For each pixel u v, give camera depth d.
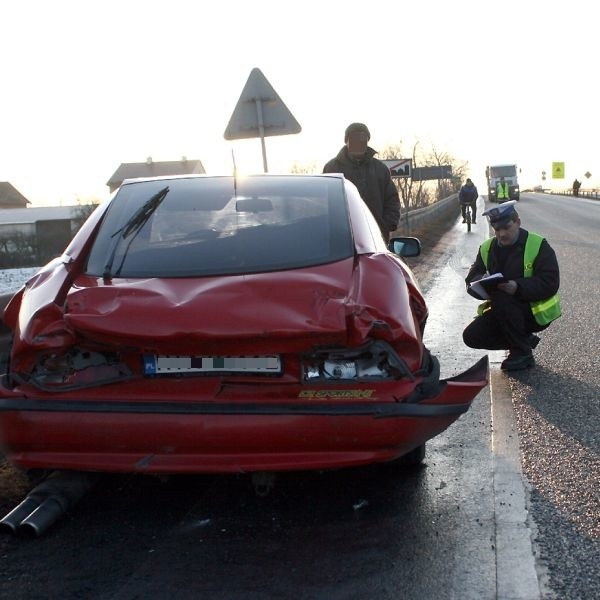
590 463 4.52
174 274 3.73
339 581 3.21
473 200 27.52
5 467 4.39
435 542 3.56
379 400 3.37
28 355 3.45
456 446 4.87
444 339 8.30
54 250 33.34
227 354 3.35
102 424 3.33
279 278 3.51
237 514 3.89
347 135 7.71
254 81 9.80
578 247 19.66
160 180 4.64
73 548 3.52
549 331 8.46
